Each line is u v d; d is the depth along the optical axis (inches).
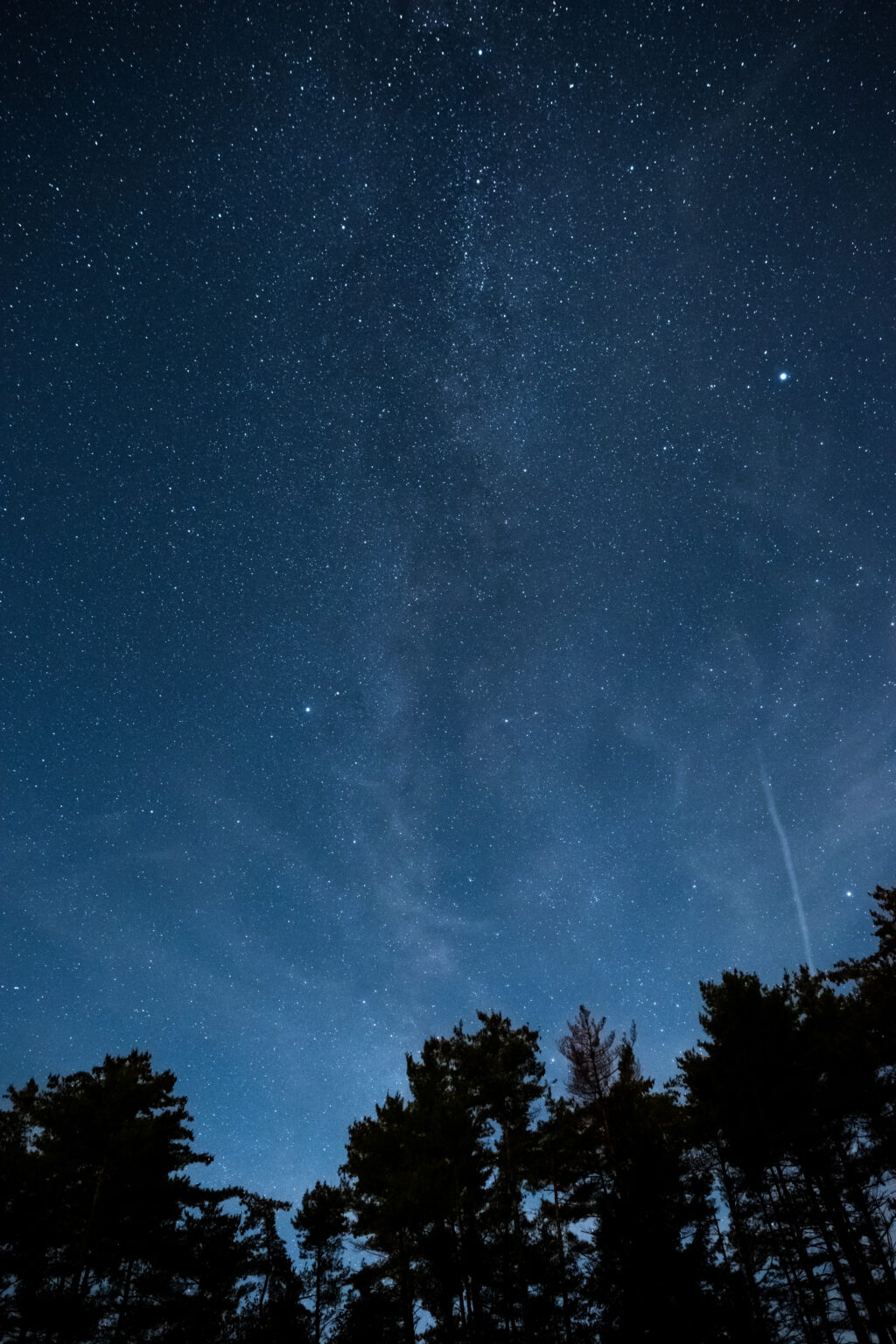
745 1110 729.6
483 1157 834.8
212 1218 877.8
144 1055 893.8
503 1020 978.1
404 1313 793.6
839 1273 660.7
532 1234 799.7
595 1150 865.5
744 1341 543.8
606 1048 912.3
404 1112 884.0
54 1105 808.9
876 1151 687.1
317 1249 947.3
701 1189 770.8
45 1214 671.8
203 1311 817.5
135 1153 748.6
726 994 796.6
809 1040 761.0
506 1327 715.4
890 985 780.0
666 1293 546.0
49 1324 640.4
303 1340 840.3
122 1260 761.6
